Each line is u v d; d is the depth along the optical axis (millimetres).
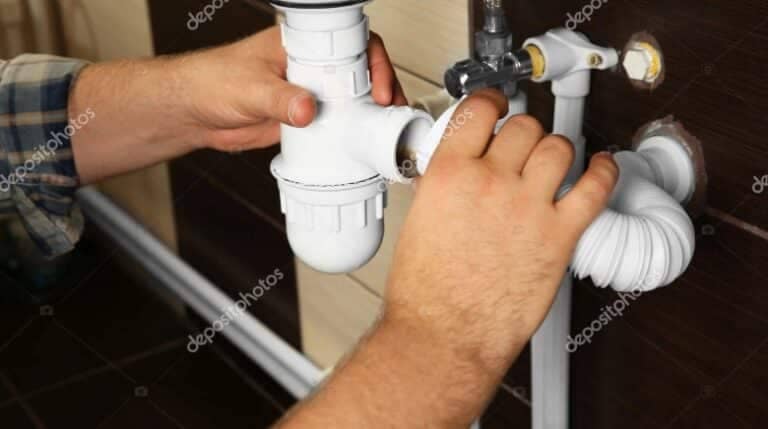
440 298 598
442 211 594
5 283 1753
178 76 863
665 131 786
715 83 734
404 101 817
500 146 599
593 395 971
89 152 968
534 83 908
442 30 1001
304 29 679
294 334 1498
